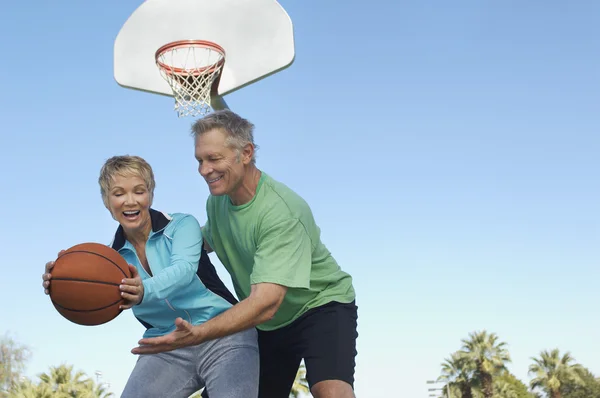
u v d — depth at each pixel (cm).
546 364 4403
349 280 456
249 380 379
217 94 667
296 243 392
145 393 391
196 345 380
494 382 4522
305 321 435
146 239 391
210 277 400
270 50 648
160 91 669
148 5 686
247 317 363
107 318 351
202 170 390
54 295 348
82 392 3409
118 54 681
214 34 665
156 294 355
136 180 376
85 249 357
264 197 399
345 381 421
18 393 3366
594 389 4294
